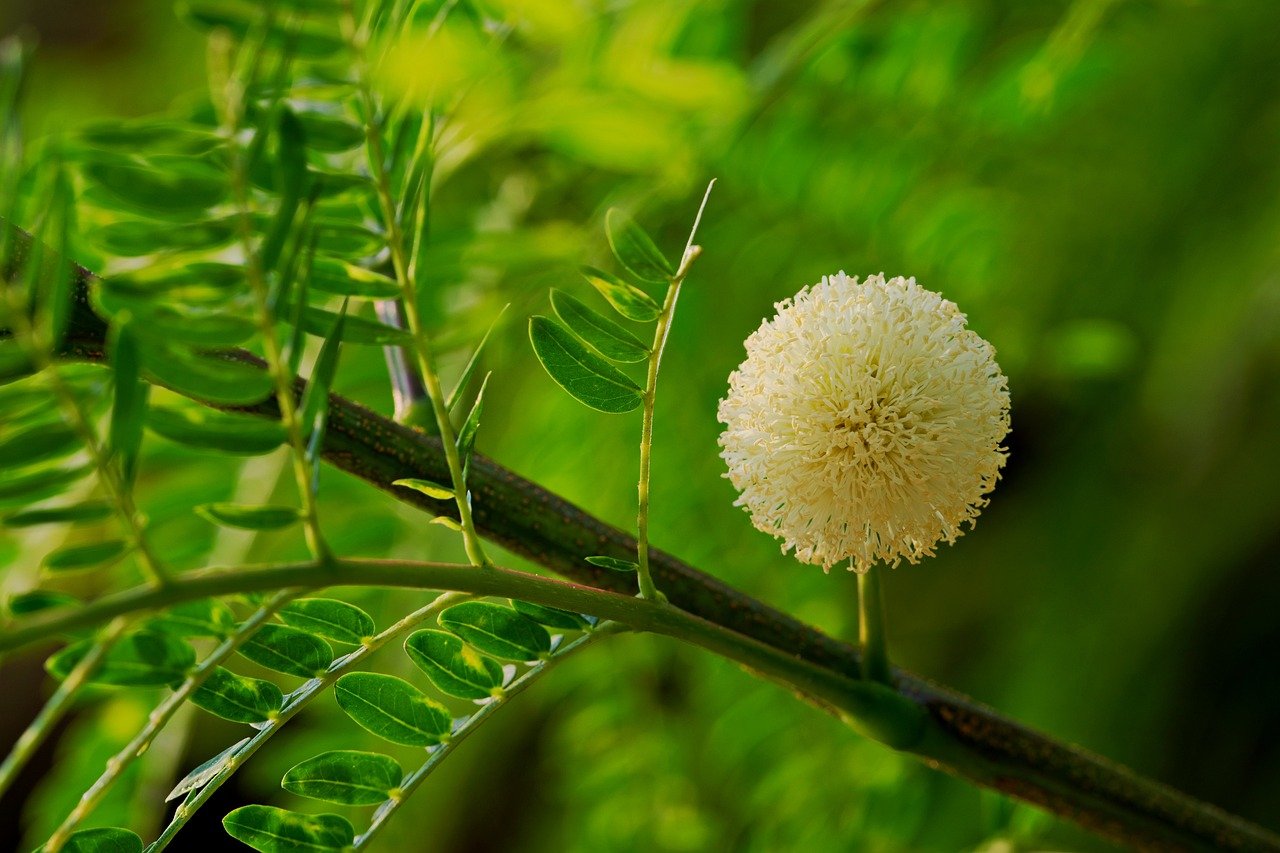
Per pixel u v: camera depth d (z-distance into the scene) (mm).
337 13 294
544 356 308
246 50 294
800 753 457
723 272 480
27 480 283
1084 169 511
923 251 503
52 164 289
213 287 289
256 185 297
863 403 316
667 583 324
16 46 286
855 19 418
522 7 360
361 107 311
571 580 323
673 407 474
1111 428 614
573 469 478
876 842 450
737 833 485
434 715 307
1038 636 615
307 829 304
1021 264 530
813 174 467
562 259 435
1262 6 485
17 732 765
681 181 432
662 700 492
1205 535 599
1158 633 608
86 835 298
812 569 468
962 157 483
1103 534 615
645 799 488
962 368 319
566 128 396
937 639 647
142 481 403
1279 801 597
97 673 288
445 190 486
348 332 299
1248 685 607
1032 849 368
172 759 393
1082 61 464
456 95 339
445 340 401
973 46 468
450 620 308
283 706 303
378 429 318
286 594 295
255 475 413
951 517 319
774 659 315
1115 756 607
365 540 419
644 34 382
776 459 318
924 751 323
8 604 283
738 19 449
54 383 283
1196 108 508
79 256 344
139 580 408
